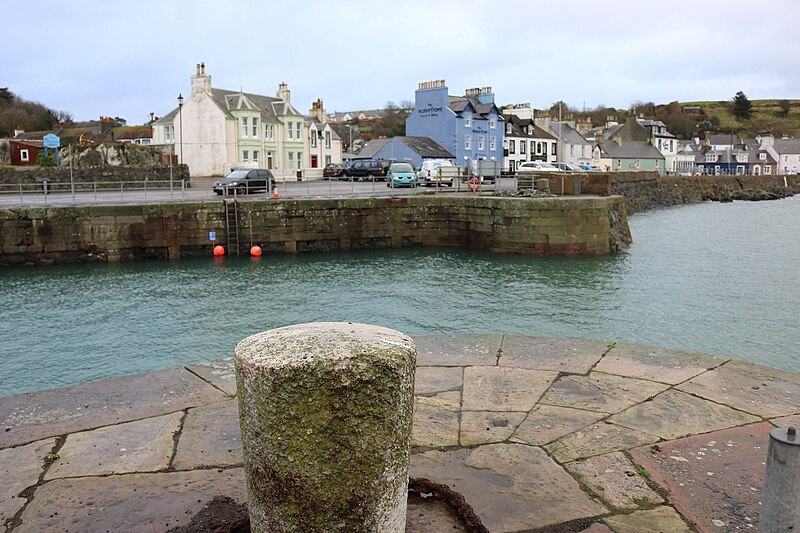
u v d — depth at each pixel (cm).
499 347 635
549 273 2192
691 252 2662
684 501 352
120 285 1989
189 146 5031
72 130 8594
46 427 455
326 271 2262
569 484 372
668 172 8438
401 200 2900
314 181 4694
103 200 2770
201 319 1549
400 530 264
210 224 2586
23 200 2795
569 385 531
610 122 9912
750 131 15912
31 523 334
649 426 450
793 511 259
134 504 350
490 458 405
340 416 242
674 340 1388
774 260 2448
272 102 5522
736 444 419
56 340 1378
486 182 4025
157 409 486
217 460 404
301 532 247
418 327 1480
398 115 10781
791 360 1259
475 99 6475
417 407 488
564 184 3191
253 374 245
